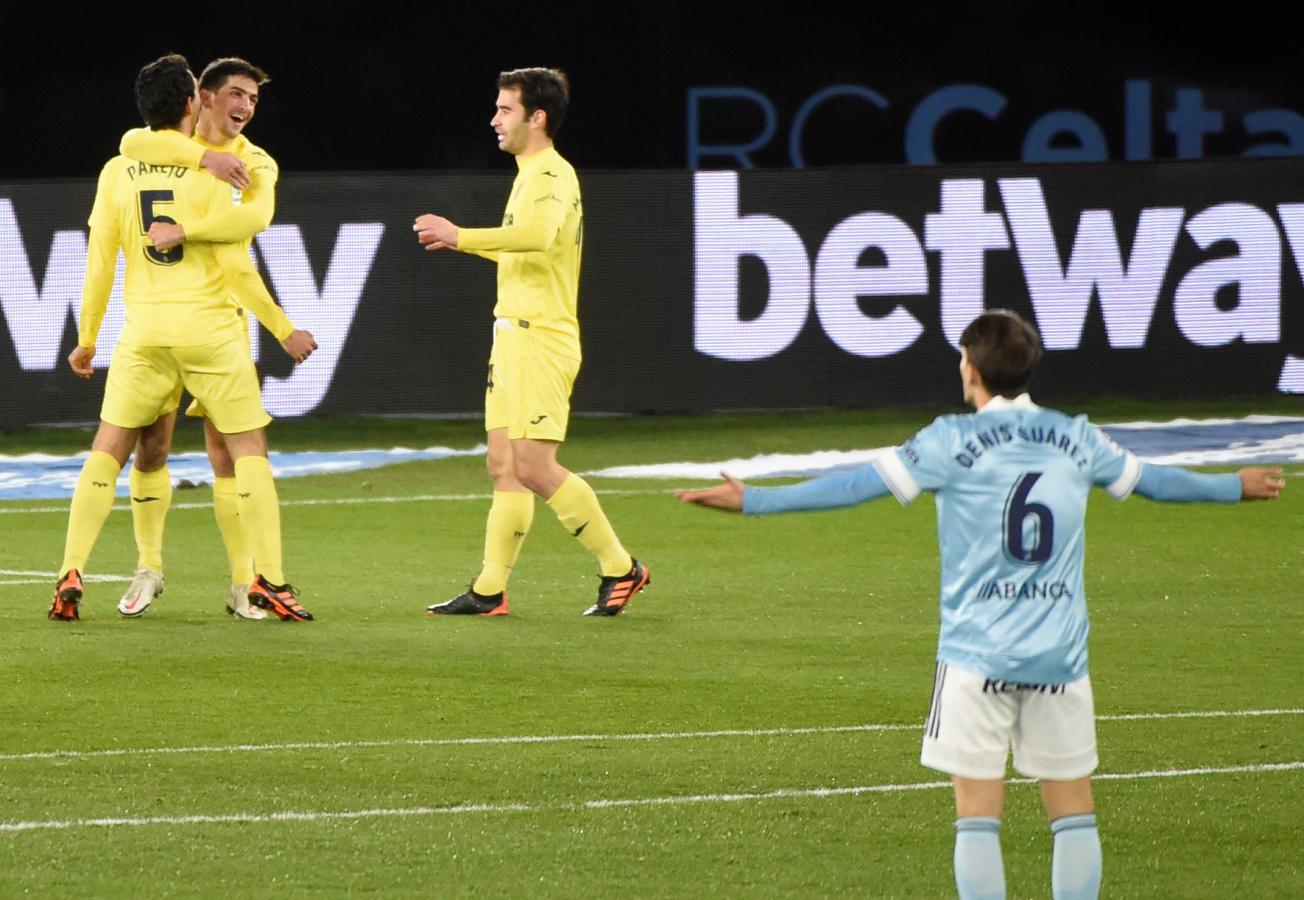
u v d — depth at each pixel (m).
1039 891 18.66
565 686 27.55
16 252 62.81
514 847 19.88
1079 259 67.56
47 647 29.88
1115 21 83.56
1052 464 16.27
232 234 31.09
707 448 59.84
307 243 64.50
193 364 31.42
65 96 80.88
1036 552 16.06
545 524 44.53
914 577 37.47
